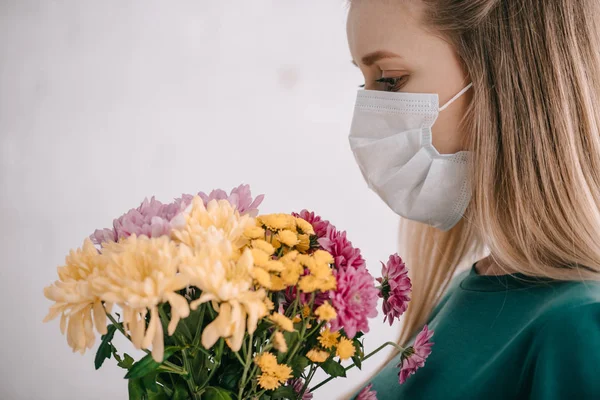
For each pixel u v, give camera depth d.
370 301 0.68
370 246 3.39
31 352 3.63
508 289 0.91
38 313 3.73
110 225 3.76
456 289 1.04
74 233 3.80
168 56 3.67
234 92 3.62
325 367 0.73
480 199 0.89
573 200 0.83
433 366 0.94
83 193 3.77
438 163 0.95
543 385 0.75
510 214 0.87
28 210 3.82
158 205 0.77
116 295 0.59
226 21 3.61
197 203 0.70
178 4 3.65
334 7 3.48
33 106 3.84
